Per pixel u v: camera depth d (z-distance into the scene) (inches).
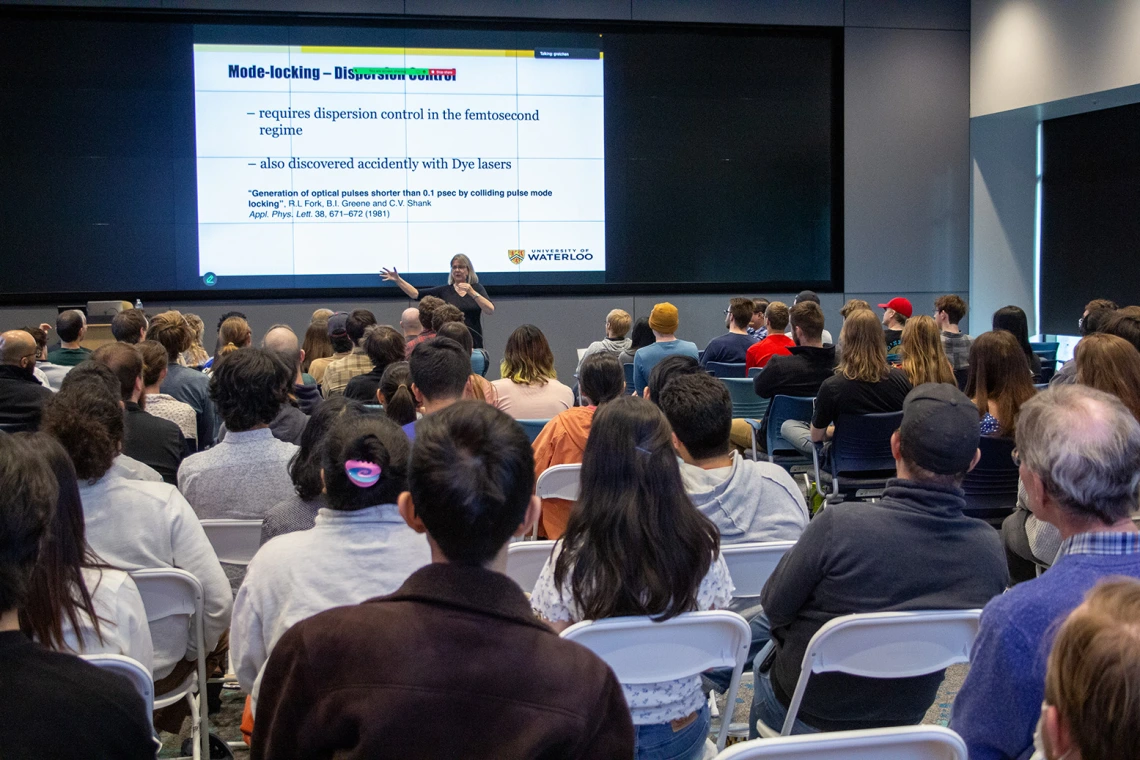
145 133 319.9
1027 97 347.3
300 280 331.9
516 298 345.4
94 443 86.6
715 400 95.1
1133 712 30.7
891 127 368.2
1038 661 53.4
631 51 347.3
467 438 44.8
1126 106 348.2
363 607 43.3
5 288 314.2
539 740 39.6
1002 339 136.2
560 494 129.1
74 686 42.5
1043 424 60.5
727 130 356.2
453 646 41.2
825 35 362.3
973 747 55.5
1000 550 76.5
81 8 310.2
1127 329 148.4
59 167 315.6
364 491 72.9
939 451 74.0
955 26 371.6
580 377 141.3
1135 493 58.6
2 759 39.9
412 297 304.7
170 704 93.7
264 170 327.6
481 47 337.4
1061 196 382.0
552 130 344.2
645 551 70.3
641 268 353.7
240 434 109.7
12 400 150.0
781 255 364.2
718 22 348.5
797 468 235.6
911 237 373.1
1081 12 321.7
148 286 323.9
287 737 42.4
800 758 53.1
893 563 74.0
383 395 136.1
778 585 78.1
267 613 72.1
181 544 90.5
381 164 334.0
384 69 331.9
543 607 75.4
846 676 76.7
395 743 39.8
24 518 43.2
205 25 320.2
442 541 44.3
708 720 76.6
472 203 340.8
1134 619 32.5
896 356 227.1
